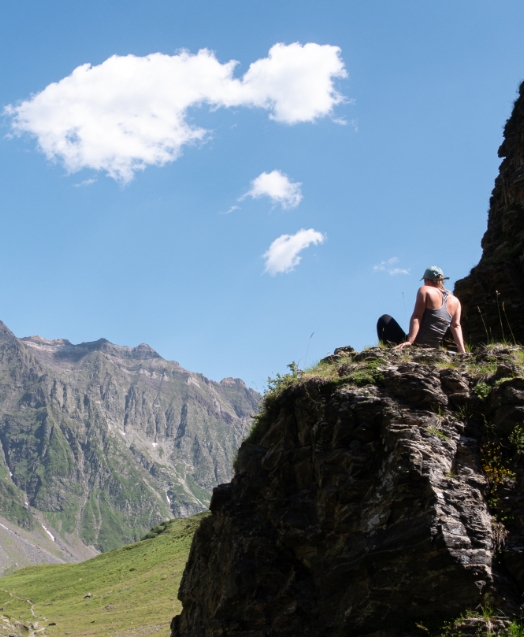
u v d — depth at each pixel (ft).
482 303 64.54
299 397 48.47
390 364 44.98
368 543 38.37
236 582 45.39
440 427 40.09
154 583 282.56
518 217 73.46
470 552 35.04
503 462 39.19
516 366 42.86
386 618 36.86
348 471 41.39
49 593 327.26
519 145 88.02
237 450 55.42
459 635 33.24
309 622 41.37
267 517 47.67
